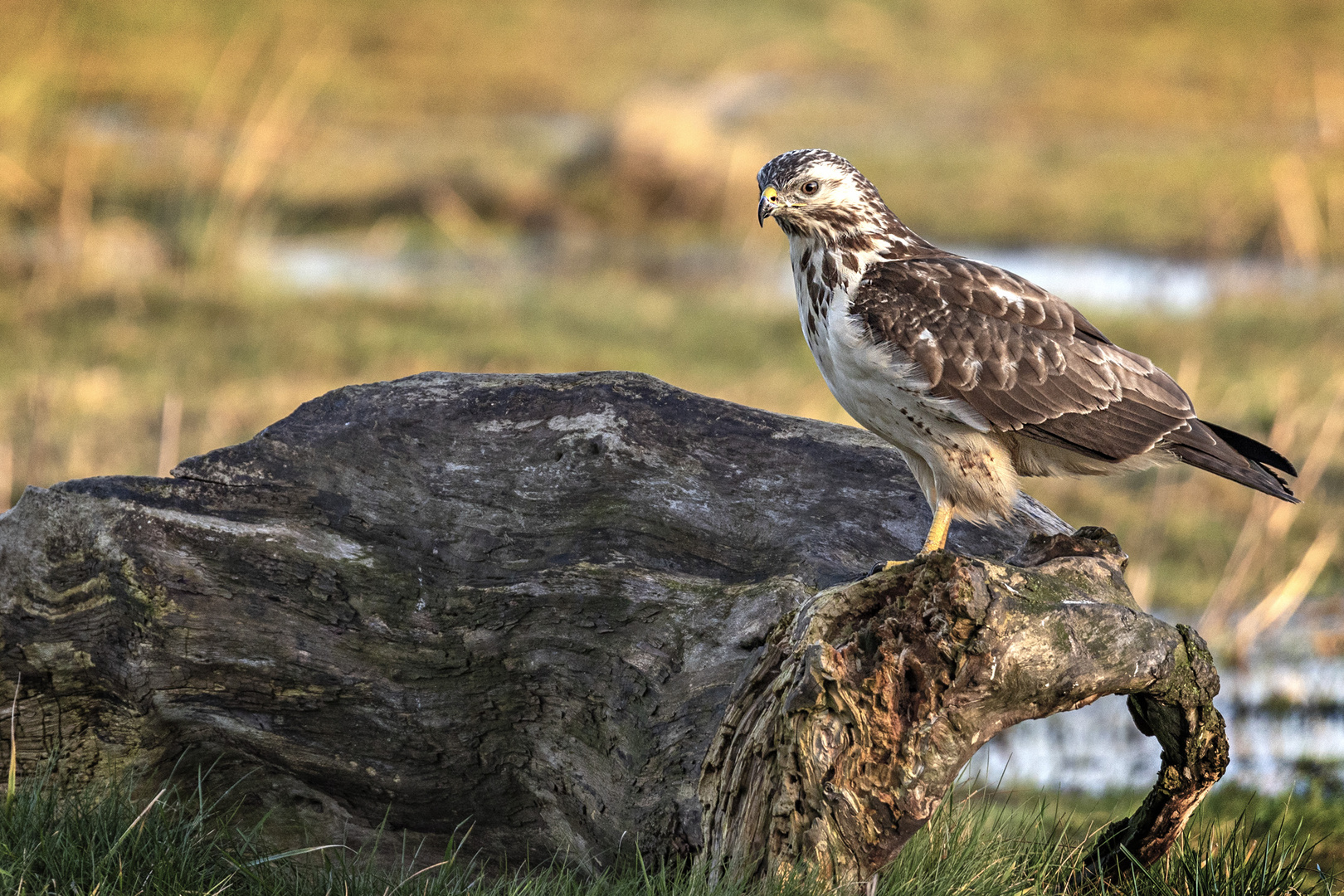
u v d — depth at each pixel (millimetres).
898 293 9992
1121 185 41000
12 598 9414
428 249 36250
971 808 9758
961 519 10203
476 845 9648
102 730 9641
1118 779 12469
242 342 25750
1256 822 10898
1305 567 15594
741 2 70500
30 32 37562
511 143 48500
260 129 36562
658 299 30844
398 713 9320
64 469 18719
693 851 8492
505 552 9383
